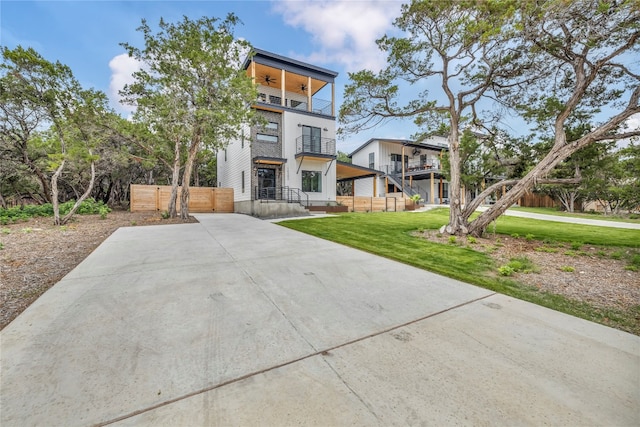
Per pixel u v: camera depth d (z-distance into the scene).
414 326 2.52
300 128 15.77
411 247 6.15
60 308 2.78
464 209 7.77
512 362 1.97
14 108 9.12
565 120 7.34
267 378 1.77
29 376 1.74
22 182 16.95
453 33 6.50
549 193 21.48
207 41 9.68
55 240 6.41
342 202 17.30
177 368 1.86
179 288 3.40
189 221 11.04
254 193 14.75
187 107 9.80
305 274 4.05
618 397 1.62
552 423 1.42
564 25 5.77
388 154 24.11
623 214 16.56
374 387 1.69
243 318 2.63
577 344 2.23
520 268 4.53
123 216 12.98
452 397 1.61
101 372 1.80
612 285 3.77
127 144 14.66
